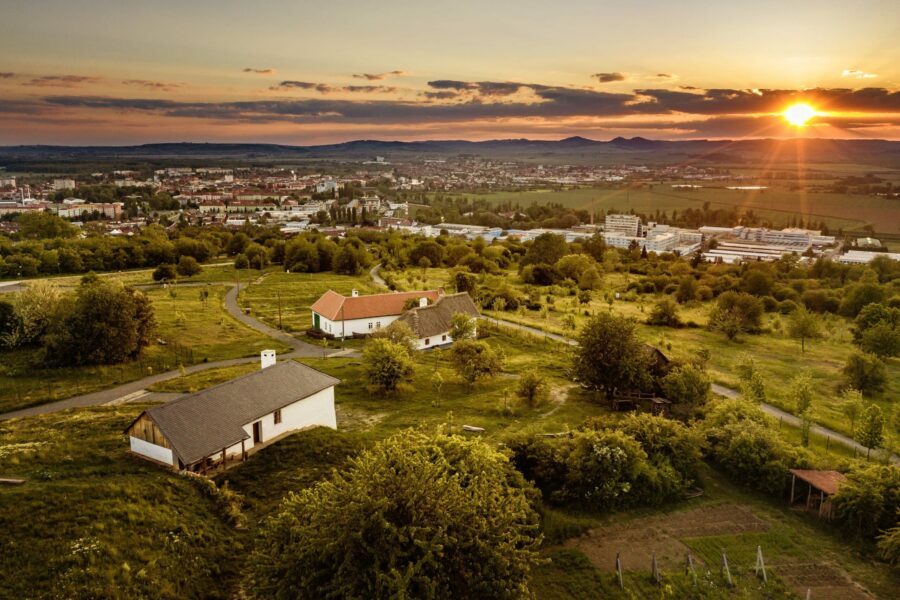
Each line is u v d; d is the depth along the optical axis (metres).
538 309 132.62
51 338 75.69
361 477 33.31
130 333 80.25
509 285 151.25
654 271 189.50
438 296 113.75
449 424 62.09
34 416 58.19
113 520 36.62
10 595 30.30
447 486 33.69
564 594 37.00
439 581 29.77
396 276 166.38
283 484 46.00
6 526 34.56
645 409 69.50
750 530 44.41
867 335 96.00
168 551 36.03
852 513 43.62
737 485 51.34
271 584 30.27
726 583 38.09
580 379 73.25
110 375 74.56
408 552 29.11
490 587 30.30
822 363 94.38
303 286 152.88
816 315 123.31
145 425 45.31
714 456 54.56
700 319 124.56
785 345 105.50
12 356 78.69
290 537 31.94
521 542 39.72
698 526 44.78
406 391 74.00
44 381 70.56
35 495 37.56
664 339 106.50
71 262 165.00
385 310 107.38
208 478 44.50
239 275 169.12
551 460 49.75
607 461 47.31
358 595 27.69
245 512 42.38
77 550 33.72
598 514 46.28
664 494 48.12
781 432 61.31
